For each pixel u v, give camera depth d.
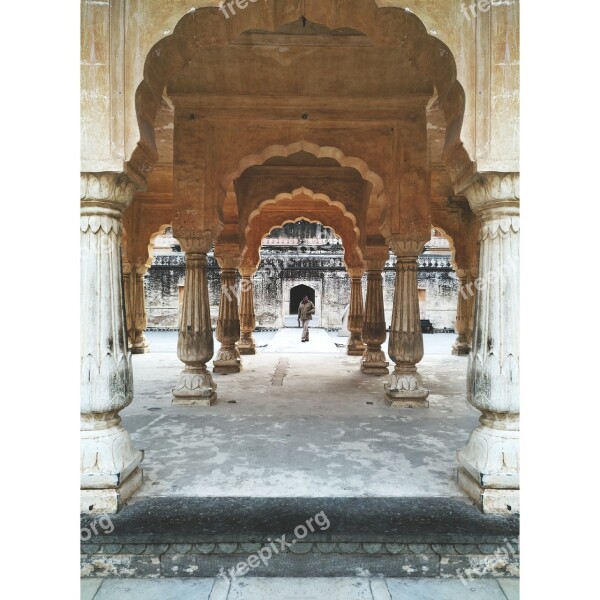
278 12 3.12
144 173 2.88
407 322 5.19
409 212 5.09
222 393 5.92
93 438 2.55
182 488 2.82
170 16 2.64
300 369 8.09
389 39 3.12
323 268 19.44
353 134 5.29
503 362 2.60
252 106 5.09
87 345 2.60
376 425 4.33
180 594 2.10
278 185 7.71
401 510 2.52
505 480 2.50
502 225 2.64
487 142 2.60
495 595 2.11
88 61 2.57
